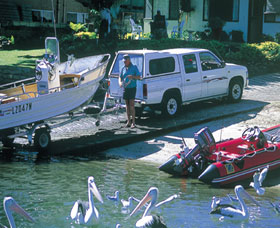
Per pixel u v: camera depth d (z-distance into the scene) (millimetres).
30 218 6566
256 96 18625
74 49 23844
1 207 8031
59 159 11492
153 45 24516
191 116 15312
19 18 36781
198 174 10383
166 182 9812
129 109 13977
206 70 16047
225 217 7570
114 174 10258
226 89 16859
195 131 13938
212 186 9672
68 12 40156
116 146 12789
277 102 17297
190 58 15586
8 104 11414
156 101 14609
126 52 14703
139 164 11188
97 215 7164
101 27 25422
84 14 41219
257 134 10844
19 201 8258
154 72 14477
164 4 33281
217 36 29062
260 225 7352
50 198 8477
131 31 30703
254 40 29391
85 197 8562
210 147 10336
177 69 15102
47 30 35656
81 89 13148
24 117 11805
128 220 7480
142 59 14297
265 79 22125
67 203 8227
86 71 14633
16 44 30125
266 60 24766
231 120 15000
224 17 29922
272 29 29922
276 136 11648
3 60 22859
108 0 25703
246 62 24828
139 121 14898
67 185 9312
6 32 32688
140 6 40031
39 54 25594
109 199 8305
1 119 11352
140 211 7887
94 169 10633
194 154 10352
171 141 13086
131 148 12609
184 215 7734
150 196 7055
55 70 13055
